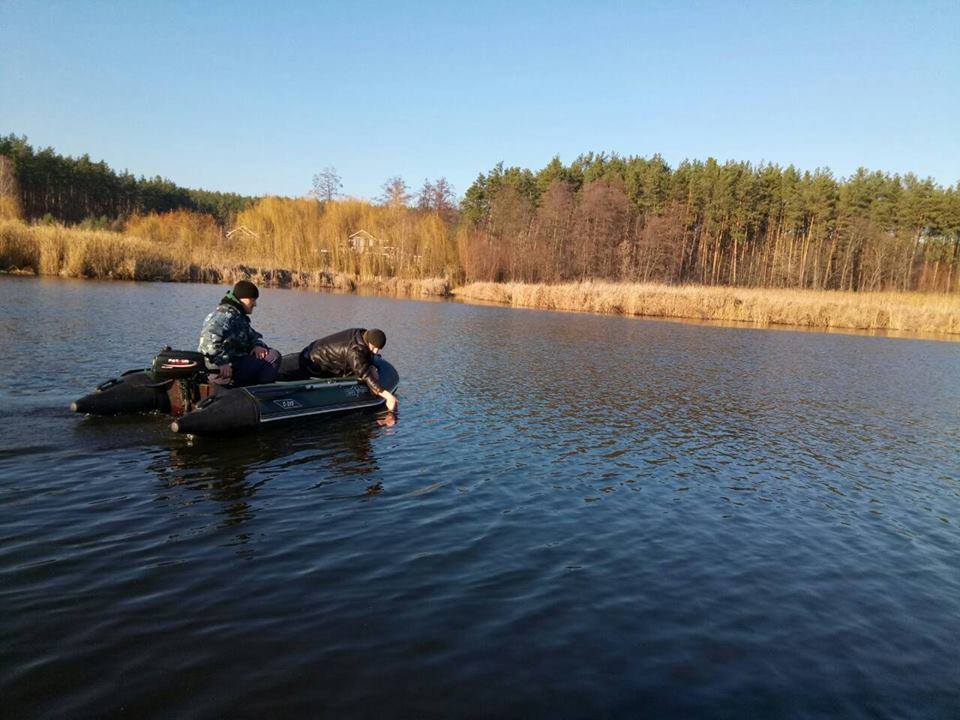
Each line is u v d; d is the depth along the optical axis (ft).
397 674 11.32
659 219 197.57
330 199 201.98
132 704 10.07
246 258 148.05
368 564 15.48
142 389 25.55
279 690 10.66
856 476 25.48
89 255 102.27
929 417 37.78
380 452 24.14
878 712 11.37
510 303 124.98
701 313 112.47
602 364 50.06
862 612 14.97
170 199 304.71
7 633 11.75
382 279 147.23
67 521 16.70
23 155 233.14
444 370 43.29
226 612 12.95
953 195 207.10
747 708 11.16
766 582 16.14
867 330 103.76
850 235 214.07
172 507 18.02
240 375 27.17
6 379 30.01
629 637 13.12
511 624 13.24
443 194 231.30
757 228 227.61
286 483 20.40
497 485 21.54
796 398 41.22
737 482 23.67
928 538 19.70
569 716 10.57
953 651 13.55
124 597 13.26
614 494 21.52
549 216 188.96
